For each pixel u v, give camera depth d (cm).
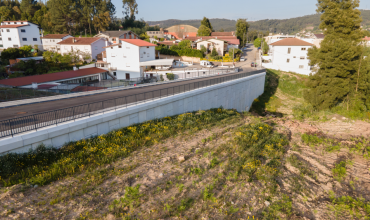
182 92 2023
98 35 7156
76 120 1209
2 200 745
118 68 5194
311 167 1181
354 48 2438
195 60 6800
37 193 805
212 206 796
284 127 1844
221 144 1342
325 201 912
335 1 2756
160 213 742
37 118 1168
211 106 2472
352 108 2388
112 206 753
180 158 1103
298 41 5472
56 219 690
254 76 3619
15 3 11338
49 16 9000
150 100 1683
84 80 4316
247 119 2086
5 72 4903
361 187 1029
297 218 779
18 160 953
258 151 1277
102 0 9381
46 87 3216
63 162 998
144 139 1339
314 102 2647
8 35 6769
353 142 1543
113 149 1167
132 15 11075
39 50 6744
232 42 8650
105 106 1464
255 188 932
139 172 991
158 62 5097
